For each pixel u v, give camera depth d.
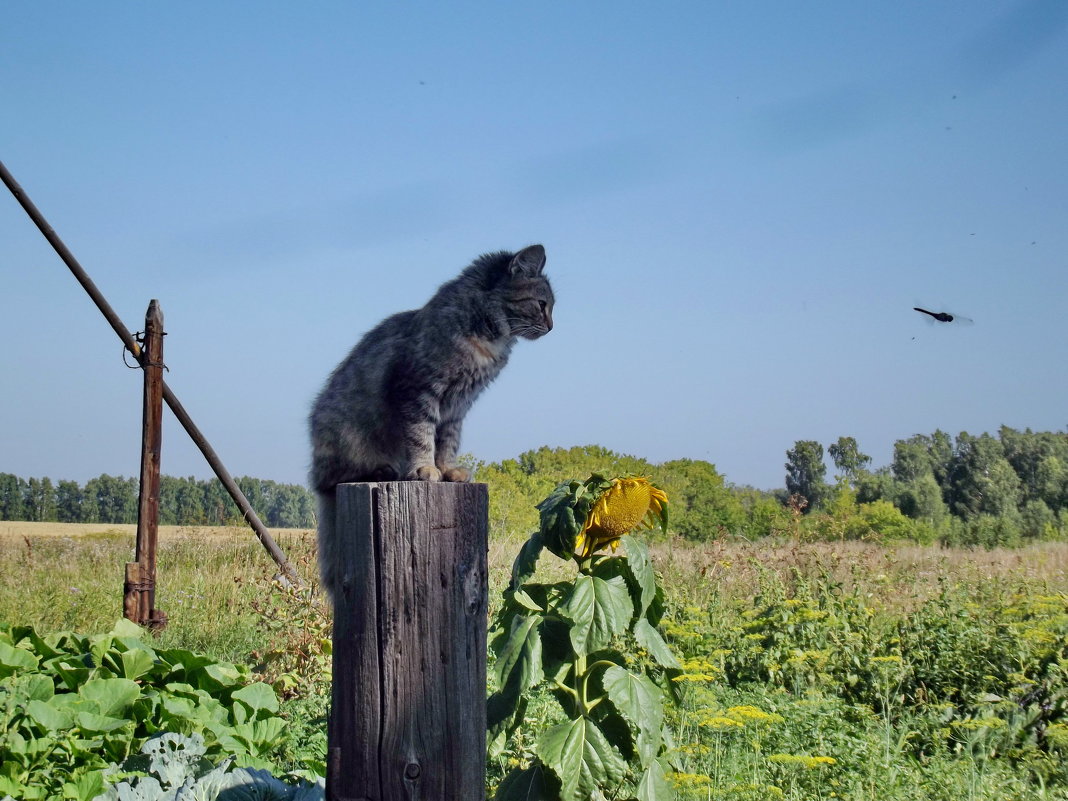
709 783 4.86
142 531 8.87
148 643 7.56
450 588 2.68
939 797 5.27
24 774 4.01
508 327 6.09
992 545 21.02
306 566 9.05
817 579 9.20
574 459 26.42
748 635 7.72
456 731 2.67
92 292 8.88
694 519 22.95
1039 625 7.52
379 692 2.66
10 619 8.73
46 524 32.72
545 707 5.50
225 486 9.92
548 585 3.58
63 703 4.62
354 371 5.87
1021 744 6.33
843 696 7.14
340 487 2.73
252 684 5.32
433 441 5.70
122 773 4.00
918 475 36.94
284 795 3.74
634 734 3.41
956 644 7.32
